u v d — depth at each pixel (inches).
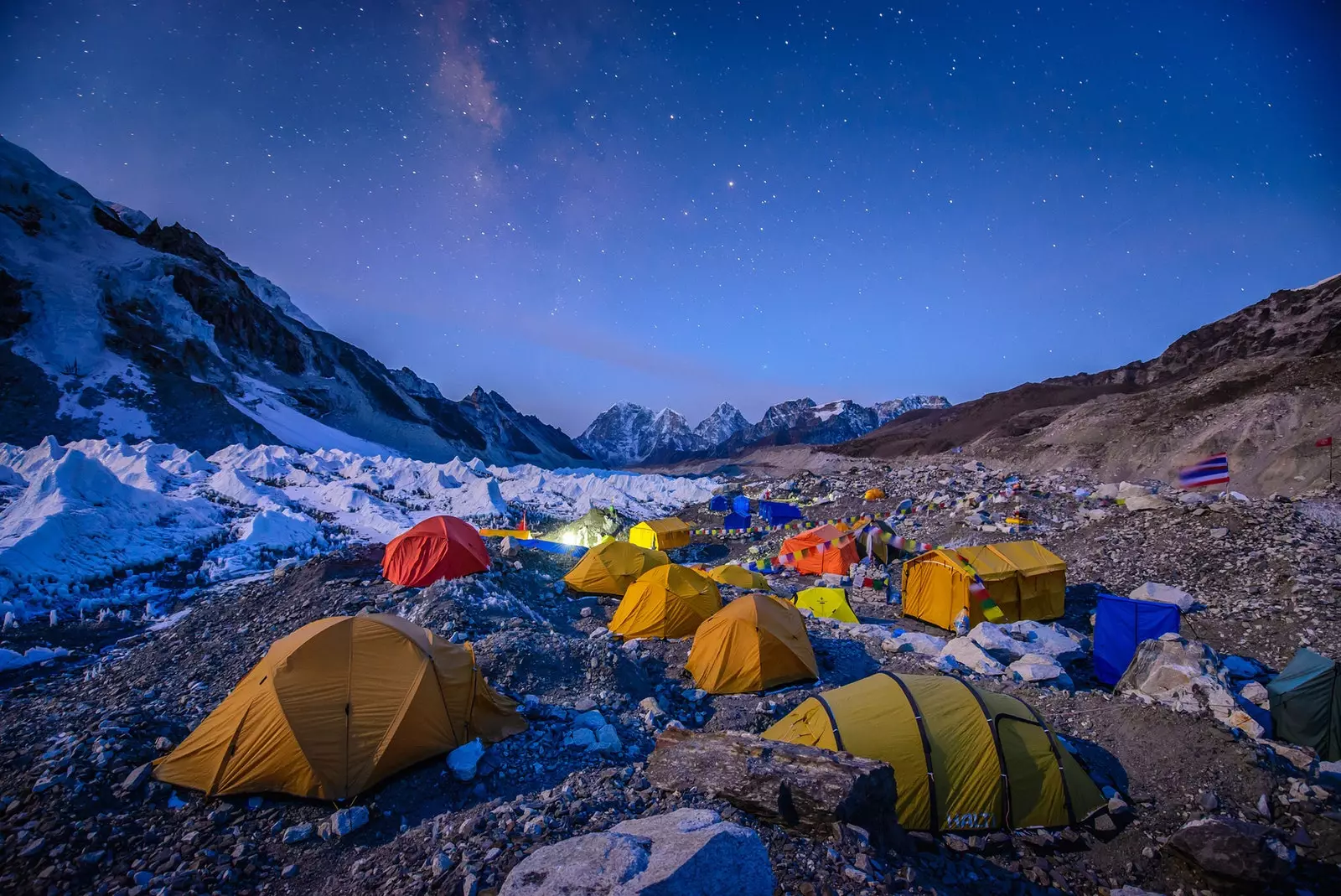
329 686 265.4
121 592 566.9
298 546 754.2
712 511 1449.3
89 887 199.2
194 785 247.6
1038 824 254.7
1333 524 620.4
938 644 483.8
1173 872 234.5
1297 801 257.3
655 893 139.2
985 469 1427.2
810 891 171.9
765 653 397.1
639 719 335.3
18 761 262.4
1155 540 693.3
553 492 1646.2
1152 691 360.2
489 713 304.0
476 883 181.0
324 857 218.5
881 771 216.7
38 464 925.2
